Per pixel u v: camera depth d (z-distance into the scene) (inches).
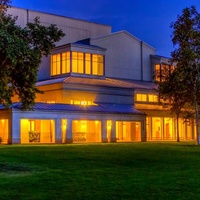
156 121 2237.9
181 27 1664.6
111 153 1056.8
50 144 1620.3
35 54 706.8
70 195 457.1
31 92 754.8
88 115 1830.7
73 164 788.6
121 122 2057.1
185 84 1616.6
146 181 556.7
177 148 1312.7
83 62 2116.1
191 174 634.2
